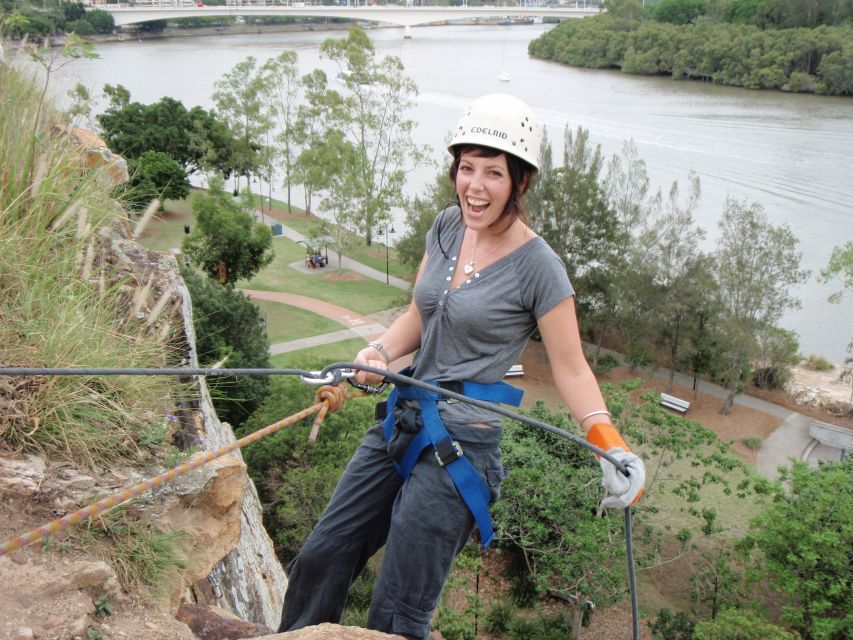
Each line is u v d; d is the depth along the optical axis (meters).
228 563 5.02
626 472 2.41
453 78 120.31
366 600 17.84
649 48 124.75
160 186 53.06
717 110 94.62
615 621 22.80
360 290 50.12
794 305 40.34
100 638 2.84
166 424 4.22
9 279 4.06
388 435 2.78
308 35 167.00
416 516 2.61
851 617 19.44
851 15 107.19
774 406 40.00
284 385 23.69
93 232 4.96
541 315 2.60
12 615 2.72
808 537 19.80
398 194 55.19
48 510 3.25
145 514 3.48
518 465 22.00
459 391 2.65
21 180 4.46
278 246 60.47
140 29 150.75
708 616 23.25
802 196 63.12
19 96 5.24
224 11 118.56
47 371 2.20
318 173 55.47
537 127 2.57
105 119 61.12
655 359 41.94
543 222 42.03
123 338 4.33
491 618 21.77
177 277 5.86
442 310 2.69
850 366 43.50
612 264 41.50
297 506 20.16
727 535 26.92
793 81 104.38
